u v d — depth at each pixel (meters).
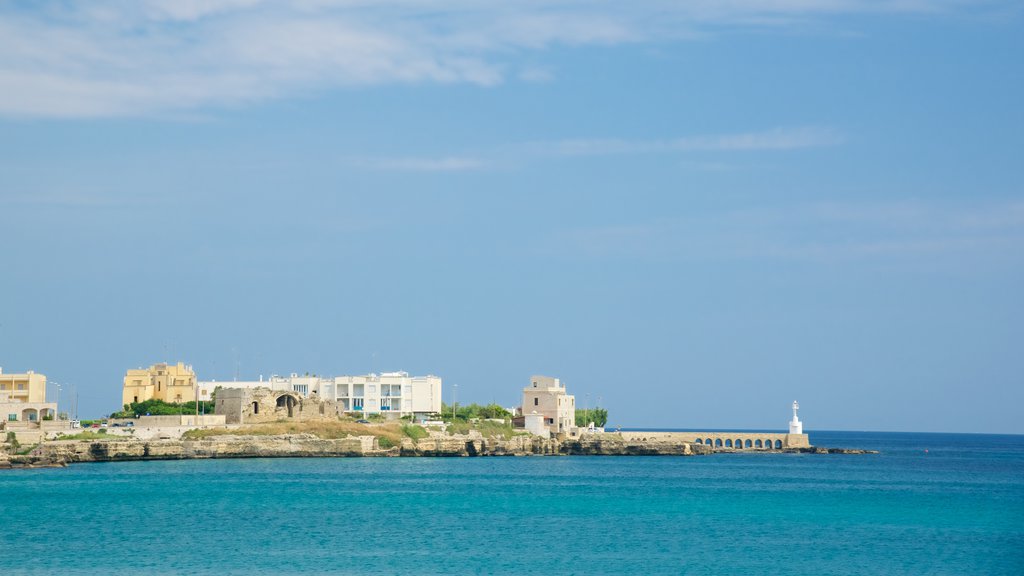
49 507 124.62
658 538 106.19
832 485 181.12
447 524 115.00
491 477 183.12
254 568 87.19
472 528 112.06
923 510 135.38
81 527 108.69
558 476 190.50
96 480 157.62
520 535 107.25
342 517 119.75
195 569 86.44
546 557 94.25
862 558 95.31
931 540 106.44
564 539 104.81
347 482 164.50
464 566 89.44
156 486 150.00
